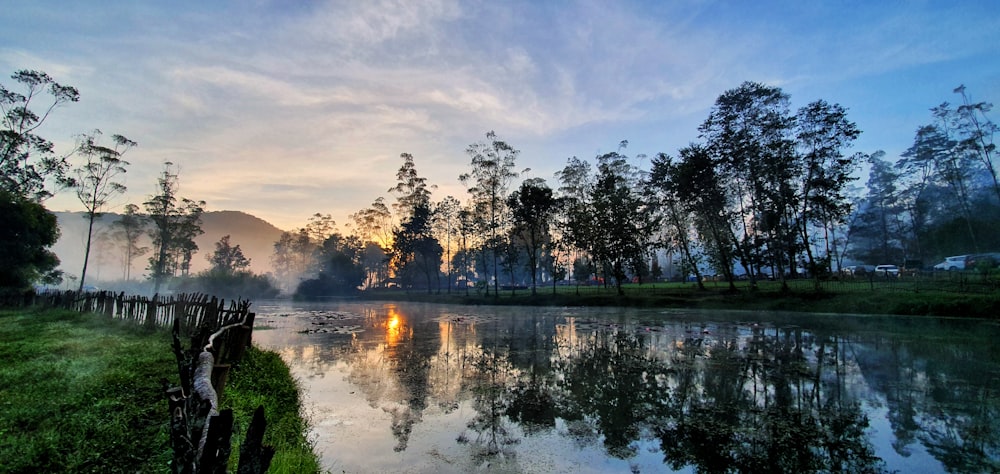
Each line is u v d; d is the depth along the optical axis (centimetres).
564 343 1780
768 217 3394
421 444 739
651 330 2142
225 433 239
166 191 5631
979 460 680
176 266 7250
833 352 1524
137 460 509
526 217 4462
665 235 4488
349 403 959
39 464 484
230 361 1064
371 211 6788
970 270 3403
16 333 1519
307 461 591
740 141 3462
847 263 6200
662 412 905
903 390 1056
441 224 5934
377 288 7419
